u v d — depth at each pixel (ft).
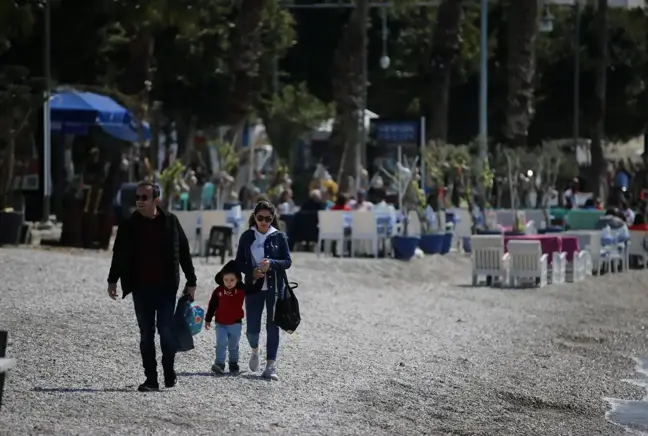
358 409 102.22
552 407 112.27
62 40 285.64
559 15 515.50
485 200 296.30
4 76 241.35
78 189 248.11
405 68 483.51
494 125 485.15
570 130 515.09
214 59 402.72
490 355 137.80
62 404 93.09
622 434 102.37
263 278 109.81
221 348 111.65
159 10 286.66
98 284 162.20
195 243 237.25
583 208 337.93
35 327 125.90
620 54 508.94
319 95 493.77
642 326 171.42
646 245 273.75
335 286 195.21
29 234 232.94
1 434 81.71
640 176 429.38
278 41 415.64
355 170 338.95
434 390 114.21
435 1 446.60
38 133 281.74
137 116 263.90
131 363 113.19
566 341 153.79
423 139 331.98
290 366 118.93
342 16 481.05
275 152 436.35
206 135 433.48
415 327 155.02
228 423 91.40
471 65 474.49
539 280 216.54
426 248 263.08
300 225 260.42
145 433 85.30
